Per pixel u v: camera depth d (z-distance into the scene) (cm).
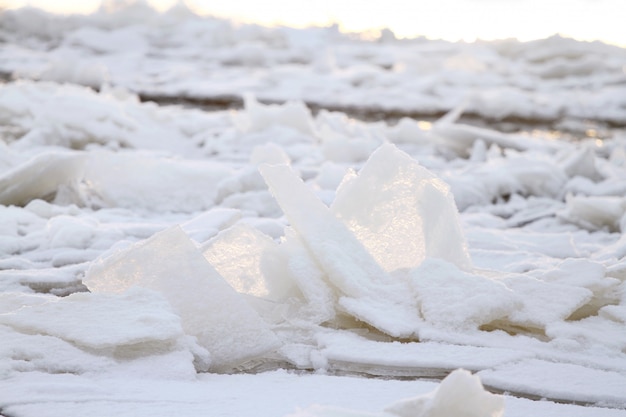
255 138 1346
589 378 398
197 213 838
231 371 420
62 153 796
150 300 418
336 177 943
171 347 402
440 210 498
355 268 472
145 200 846
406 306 464
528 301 478
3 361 373
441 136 1412
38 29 3450
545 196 1048
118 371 380
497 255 637
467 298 460
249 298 463
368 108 2294
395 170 504
